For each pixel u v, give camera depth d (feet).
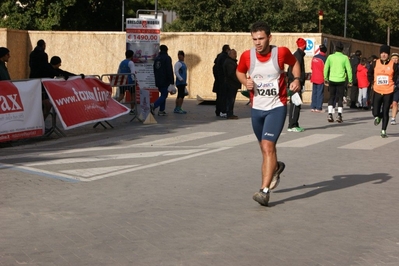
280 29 142.51
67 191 29.66
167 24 153.48
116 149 43.32
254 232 23.00
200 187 30.55
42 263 19.42
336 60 61.16
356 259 20.13
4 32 101.30
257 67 26.55
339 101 61.36
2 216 25.12
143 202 27.50
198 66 100.53
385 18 173.68
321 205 27.25
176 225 23.81
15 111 46.39
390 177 33.42
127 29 76.43
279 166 27.68
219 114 68.08
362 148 43.47
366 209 26.63
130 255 20.20
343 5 161.07
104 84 56.03
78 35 104.27
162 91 68.39
